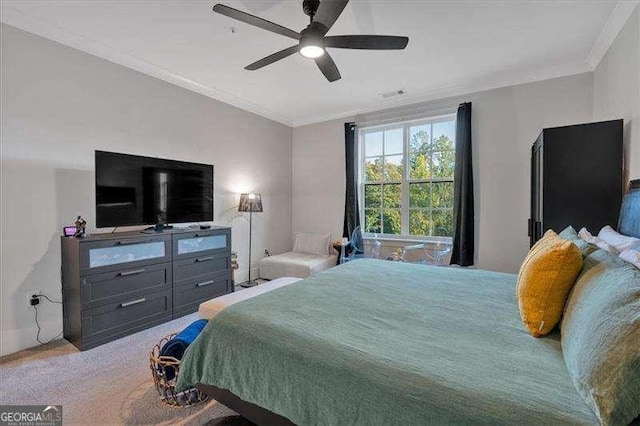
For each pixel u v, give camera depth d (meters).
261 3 2.30
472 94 3.93
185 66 3.38
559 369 1.01
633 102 2.29
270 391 1.25
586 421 0.78
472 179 3.90
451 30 2.67
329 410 1.09
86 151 2.95
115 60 3.14
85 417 1.75
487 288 1.94
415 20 2.53
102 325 2.65
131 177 3.07
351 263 2.68
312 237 5.02
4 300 2.48
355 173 4.79
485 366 1.03
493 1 2.29
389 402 0.97
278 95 4.26
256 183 4.86
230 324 1.45
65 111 2.81
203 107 4.06
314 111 4.96
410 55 3.12
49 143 2.71
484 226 3.88
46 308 2.69
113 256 2.74
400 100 4.39
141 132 3.39
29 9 2.40
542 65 3.36
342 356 1.13
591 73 3.27
